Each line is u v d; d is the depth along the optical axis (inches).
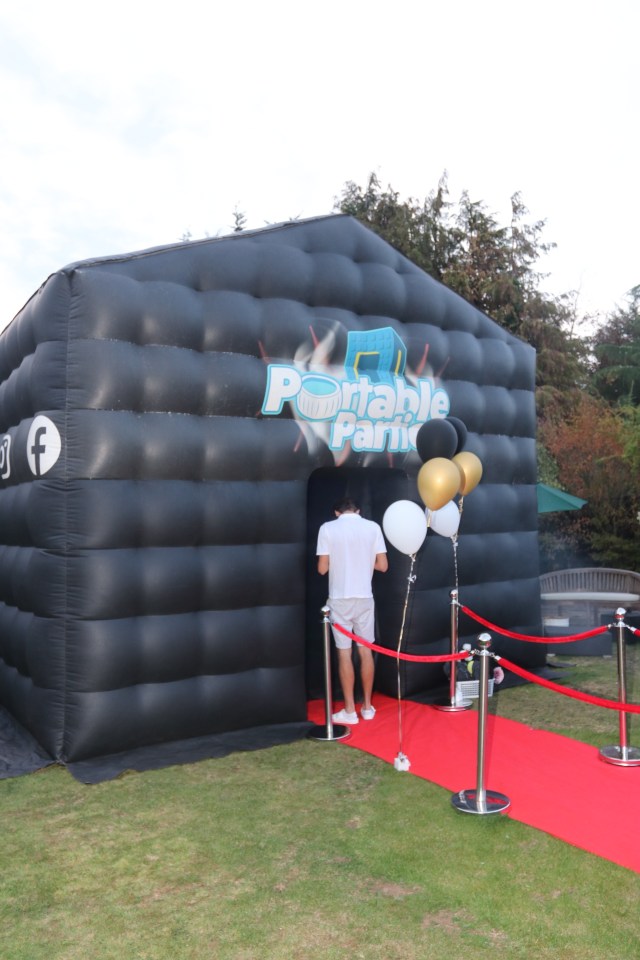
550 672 295.9
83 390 198.4
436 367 269.1
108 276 204.2
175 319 211.9
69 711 196.1
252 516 220.7
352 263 254.4
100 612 196.9
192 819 162.2
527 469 298.2
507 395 294.4
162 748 205.8
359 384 244.7
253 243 234.2
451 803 166.7
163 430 207.6
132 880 135.9
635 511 522.6
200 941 116.2
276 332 228.8
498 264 786.2
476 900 126.4
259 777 187.3
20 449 212.8
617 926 118.0
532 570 294.2
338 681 266.8
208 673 214.5
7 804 171.9
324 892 130.1
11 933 119.4
